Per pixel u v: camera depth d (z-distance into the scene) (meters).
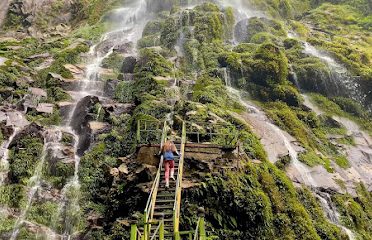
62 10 41.59
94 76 24.45
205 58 26.00
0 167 15.51
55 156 16.12
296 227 13.55
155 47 27.61
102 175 15.27
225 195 12.79
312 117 22.91
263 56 25.00
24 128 17.12
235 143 14.48
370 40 34.75
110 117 18.72
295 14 42.66
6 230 13.41
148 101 18.81
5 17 39.91
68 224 14.01
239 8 38.72
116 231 12.41
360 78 26.19
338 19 39.72
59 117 19.75
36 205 14.39
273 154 17.28
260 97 23.78
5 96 20.23
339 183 17.55
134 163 14.38
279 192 14.48
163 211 11.79
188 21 30.11
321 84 25.94
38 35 37.22
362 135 23.55
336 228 14.76
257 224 12.84
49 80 22.77
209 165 13.47
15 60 24.53
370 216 17.00
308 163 18.09
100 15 40.03
